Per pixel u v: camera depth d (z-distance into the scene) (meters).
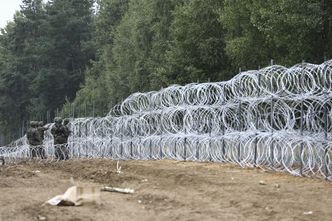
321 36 52.00
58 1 173.62
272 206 23.88
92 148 53.66
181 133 42.91
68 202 24.50
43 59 171.25
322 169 31.89
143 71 99.50
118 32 120.88
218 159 41.12
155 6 94.19
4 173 38.62
